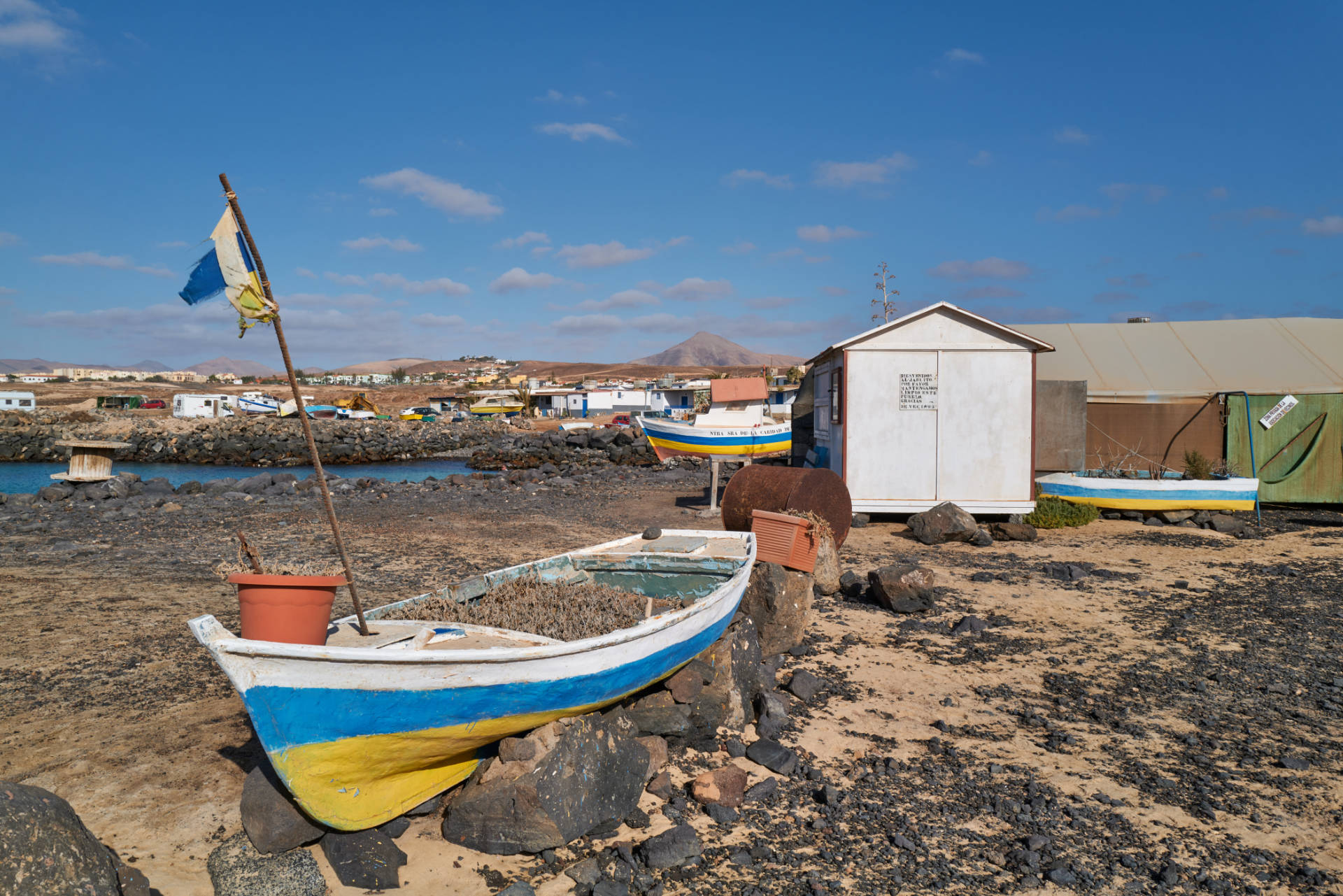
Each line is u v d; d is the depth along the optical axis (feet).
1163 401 59.00
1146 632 29.17
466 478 90.63
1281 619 30.58
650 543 27.04
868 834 15.75
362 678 13.55
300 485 80.74
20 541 47.50
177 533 51.21
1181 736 20.33
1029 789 17.58
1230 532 48.85
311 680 13.21
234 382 581.12
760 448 87.40
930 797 17.29
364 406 275.80
